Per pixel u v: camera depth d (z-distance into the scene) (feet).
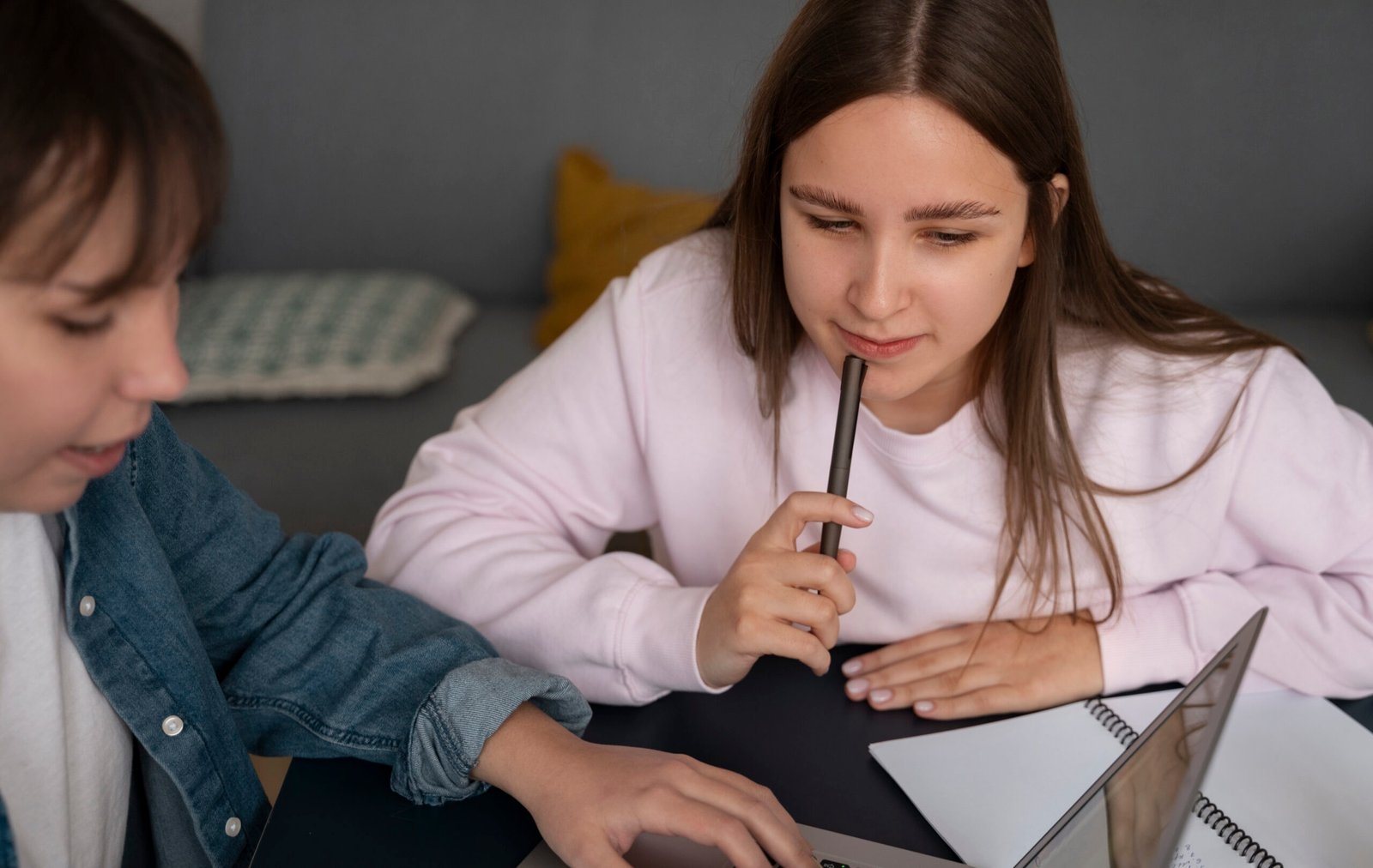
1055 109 2.73
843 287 2.71
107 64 1.62
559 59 7.83
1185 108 7.32
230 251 8.06
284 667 2.84
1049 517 3.21
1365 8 7.16
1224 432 3.18
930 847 2.49
